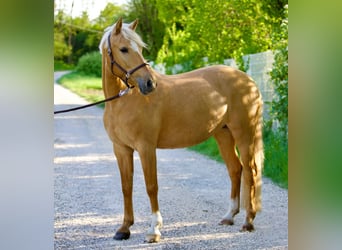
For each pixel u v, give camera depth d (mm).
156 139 4172
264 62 8781
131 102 4039
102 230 4547
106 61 4055
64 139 10508
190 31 11289
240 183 4727
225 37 9961
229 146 4699
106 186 6426
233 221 4672
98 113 14922
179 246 4031
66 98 17859
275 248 3918
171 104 4215
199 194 5887
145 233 4426
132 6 20391
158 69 15555
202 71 4570
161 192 6020
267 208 5215
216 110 4383
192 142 4418
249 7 9344
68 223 4777
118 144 4223
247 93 4531
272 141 7555
